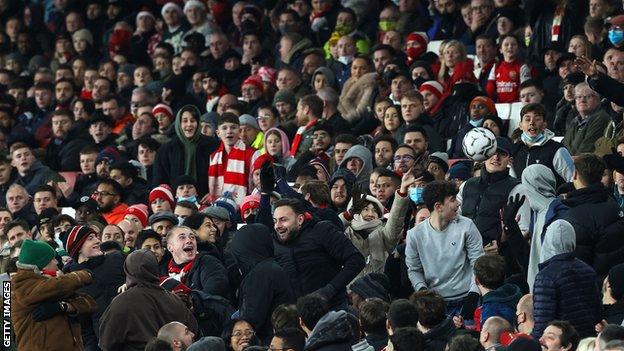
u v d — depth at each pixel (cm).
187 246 5144
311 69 7862
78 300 4791
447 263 5053
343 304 4916
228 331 4700
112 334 4662
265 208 5231
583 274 4491
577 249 4850
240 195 6719
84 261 5241
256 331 4803
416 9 8256
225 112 7125
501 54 7300
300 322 4444
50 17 10050
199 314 4900
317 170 6175
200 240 5206
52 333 4722
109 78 8944
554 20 7275
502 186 5319
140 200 6875
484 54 7275
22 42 9919
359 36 8200
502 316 4594
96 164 7375
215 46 8462
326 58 8225
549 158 5716
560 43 7219
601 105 6209
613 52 6288
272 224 5216
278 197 5481
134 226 6203
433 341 4384
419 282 5072
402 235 5419
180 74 8256
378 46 7594
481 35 7294
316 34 8356
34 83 9262
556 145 5738
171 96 8200
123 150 7556
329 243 4972
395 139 6309
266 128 7031
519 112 6756
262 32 8600
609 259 4825
